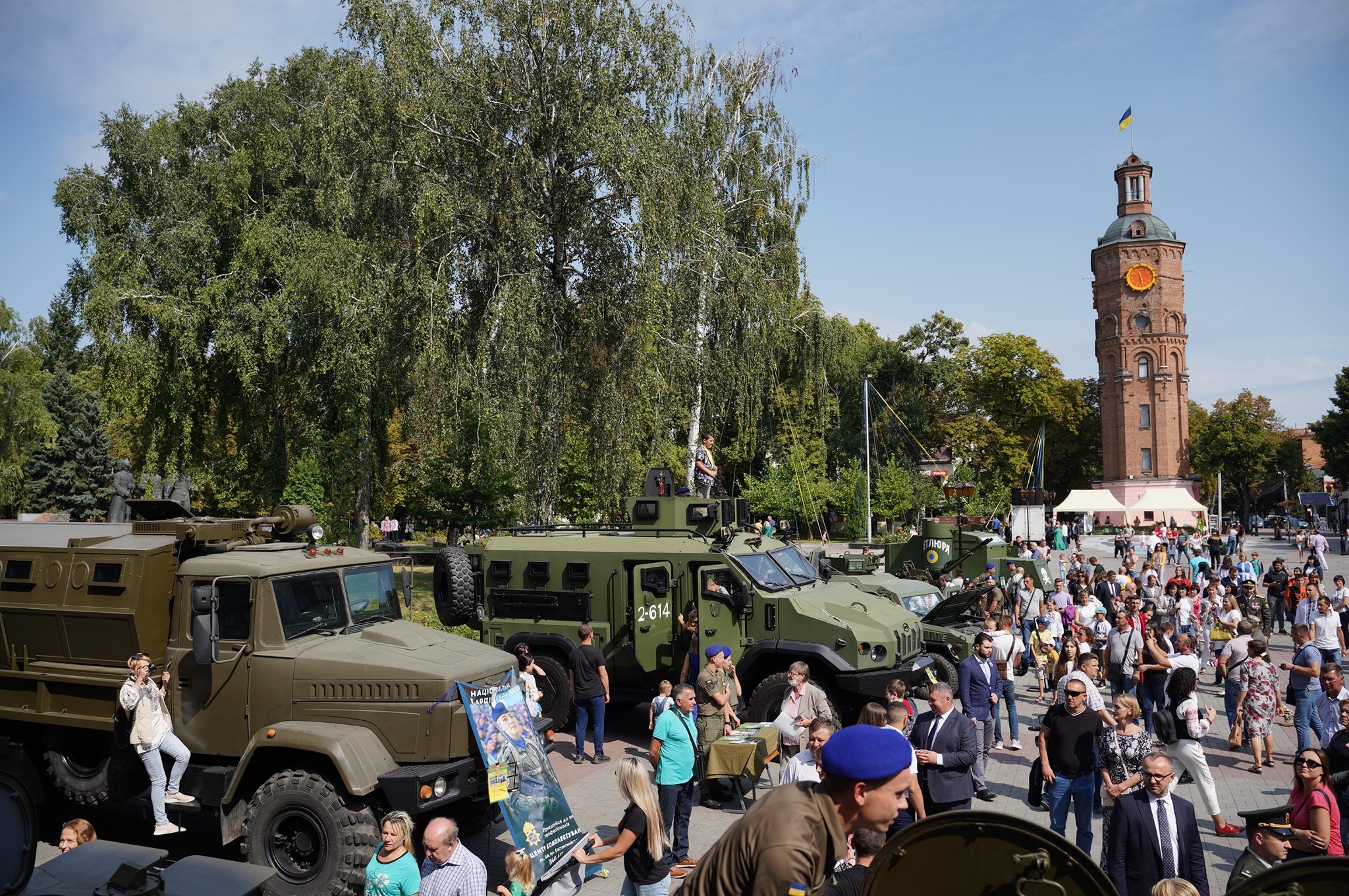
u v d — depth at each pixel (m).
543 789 7.84
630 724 14.22
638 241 23.30
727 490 50.41
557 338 24.27
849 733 2.70
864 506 46.94
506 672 8.52
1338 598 19.94
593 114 23.19
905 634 12.52
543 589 13.59
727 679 10.14
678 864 8.51
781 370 42.06
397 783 7.39
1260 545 60.28
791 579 12.93
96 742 9.06
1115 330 72.25
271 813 7.44
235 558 8.55
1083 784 8.22
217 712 8.21
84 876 4.24
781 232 33.44
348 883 7.14
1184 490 51.25
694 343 26.77
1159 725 9.46
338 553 9.20
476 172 23.55
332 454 28.81
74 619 8.66
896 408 60.00
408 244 24.20
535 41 23.47
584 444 27.02
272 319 28.69
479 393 22.53
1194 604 19.09
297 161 33.03
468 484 26.28
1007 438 68.25
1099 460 83.81
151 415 30.03
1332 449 69.88
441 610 14.48
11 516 49.09
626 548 13.18
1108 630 16.58
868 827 2.67
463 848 6.29
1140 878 6.00
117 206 31.27
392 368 23.72
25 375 44.81
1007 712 13.85
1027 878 2.64
